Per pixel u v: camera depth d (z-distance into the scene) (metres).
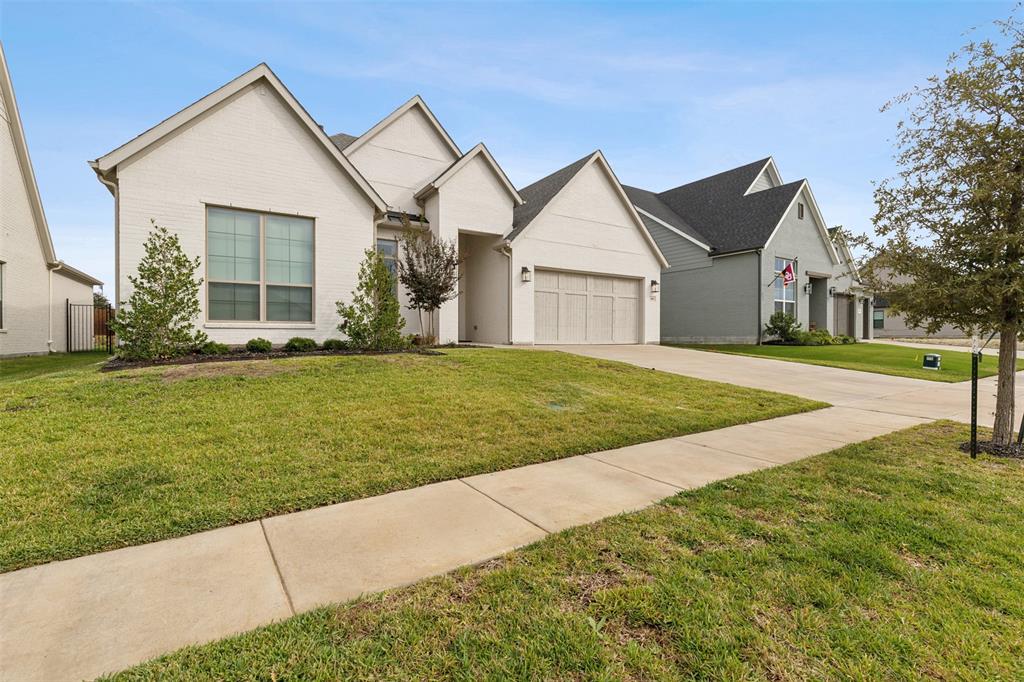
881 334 39.91
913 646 2.01
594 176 16.92
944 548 2.90
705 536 3.01
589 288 17.12
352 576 2.54
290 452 4.39
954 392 9.66
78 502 3.31
